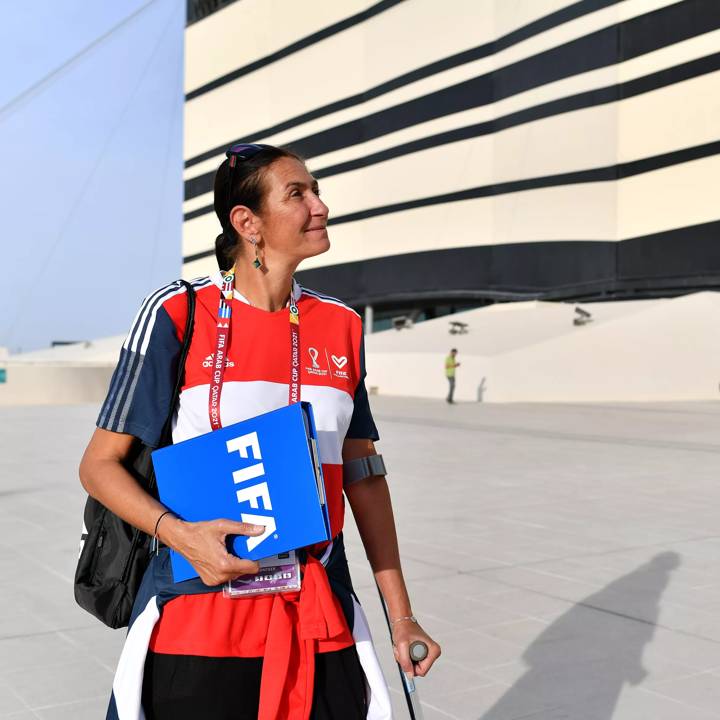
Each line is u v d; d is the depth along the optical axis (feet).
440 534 21.74
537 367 83.51
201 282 5.98
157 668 5.42
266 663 5.37
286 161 5.86
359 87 152.87
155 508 5.35
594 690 12.10
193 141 192.65
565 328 98.07
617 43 119.65
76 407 73.51
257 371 5.73
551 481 30.86
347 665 5.67
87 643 13.97
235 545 5.30
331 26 157.99
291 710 5.40
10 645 13.85
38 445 43.32
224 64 183.11
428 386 90.12
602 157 121.70
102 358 161.68
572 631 14.46
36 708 11.51
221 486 5.36
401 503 26.25
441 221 139.13
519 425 54.80
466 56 136.15
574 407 72.95
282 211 5.75
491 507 25.61
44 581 17.70
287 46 167.43
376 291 149.07
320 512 5.19
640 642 13.97
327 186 158.40
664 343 84.02
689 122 113.09
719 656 13.39
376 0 149.28
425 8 141.69
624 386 83.87
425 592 16.58
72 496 28.09
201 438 5.38
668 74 115.03
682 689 12.15
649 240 117.29
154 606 5.45
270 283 5.90
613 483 30.45
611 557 19.38
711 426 54.03
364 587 16.96
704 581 17.44
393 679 12.46
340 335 6.08
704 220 111.45
